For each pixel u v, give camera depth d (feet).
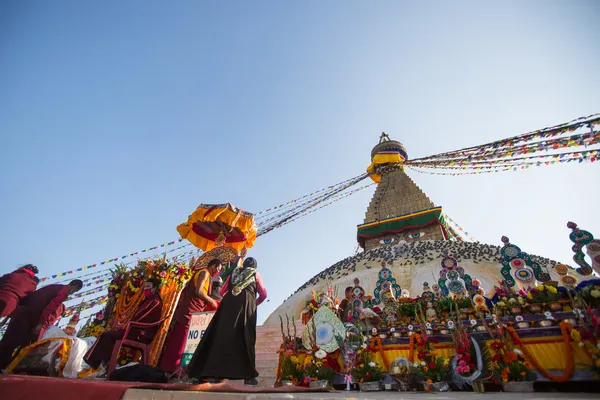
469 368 18.90
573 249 21.54
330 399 10.44
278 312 68.49
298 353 24.25
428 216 89.45
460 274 29.30
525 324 19.47
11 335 21.66
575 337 17.34
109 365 21.47
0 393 11.53
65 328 25.32
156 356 22.81
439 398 12.53
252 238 38.73
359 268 73.10
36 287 24.31
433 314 24.94
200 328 22.16
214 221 36.50
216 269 25.77
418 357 21.12
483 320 20.54
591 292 18.07
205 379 18.04
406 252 72.95
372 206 106.63
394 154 118.32
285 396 10.25
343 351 21.74
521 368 17.72
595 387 16.57
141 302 25.13
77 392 11.21
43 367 19.72
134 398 10.71
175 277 26.25
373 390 20.59
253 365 18.20
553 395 14.30
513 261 25.05
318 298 28.81
